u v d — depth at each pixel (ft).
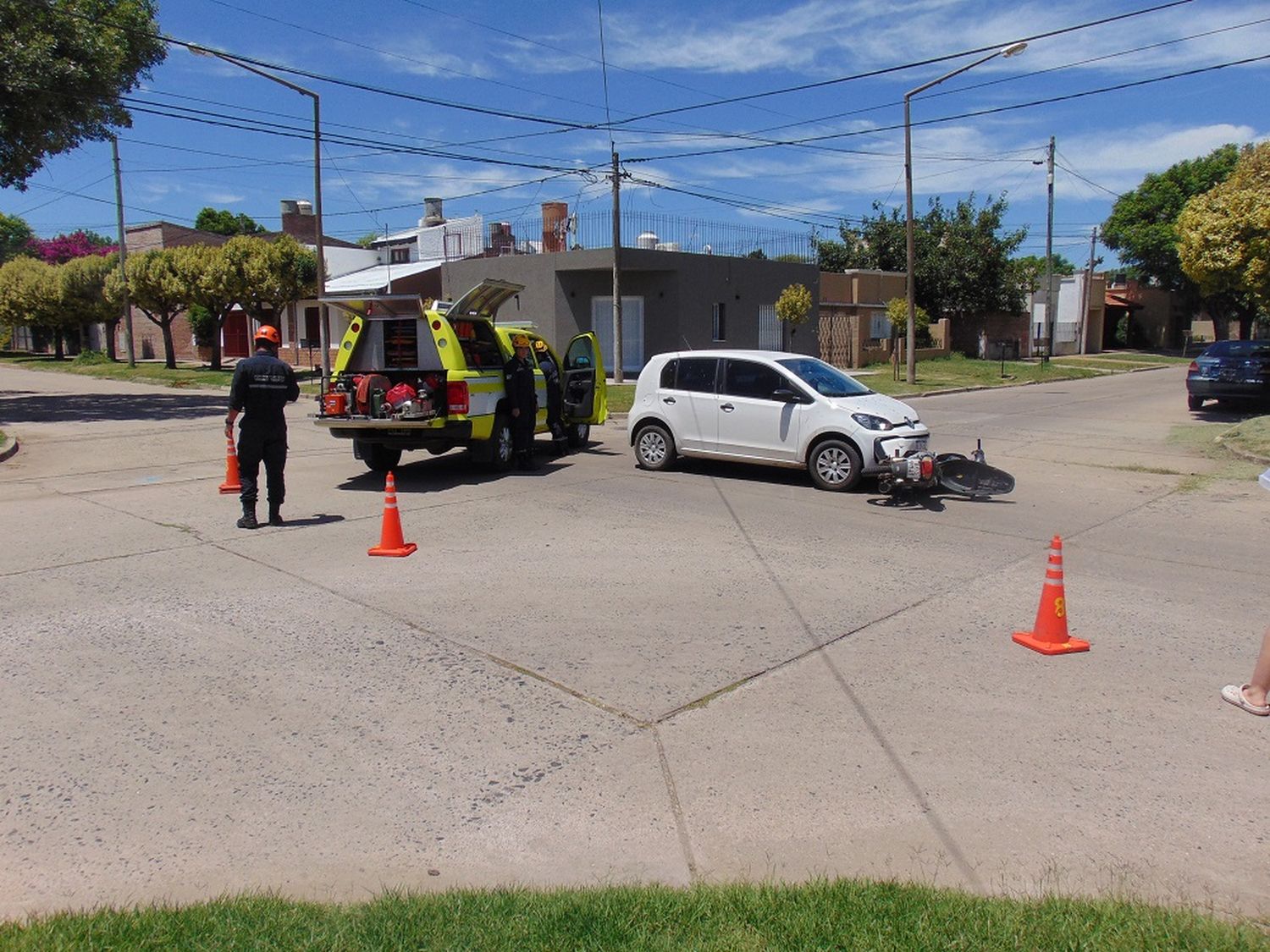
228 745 14.90
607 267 91.76
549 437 56.59
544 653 19.03
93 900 10.86
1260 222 55.88
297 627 20.52
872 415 36.78
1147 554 27.81
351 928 9.84
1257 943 9.78
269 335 30.40
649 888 10.94
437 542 28.71
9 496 36.35
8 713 15.98
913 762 14.49
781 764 14.40
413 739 15.17
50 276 140.97
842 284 122.31
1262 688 16.33
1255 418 54.39
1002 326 149.59
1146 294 199.72
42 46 66.90
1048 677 17.97
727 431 40.34
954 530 30.91
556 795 13.44
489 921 10.04
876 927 9.91
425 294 109.40
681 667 18.37
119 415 69.26
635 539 29.22
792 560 26.71
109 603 22.08
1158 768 14.32
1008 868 11.68
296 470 43.57
